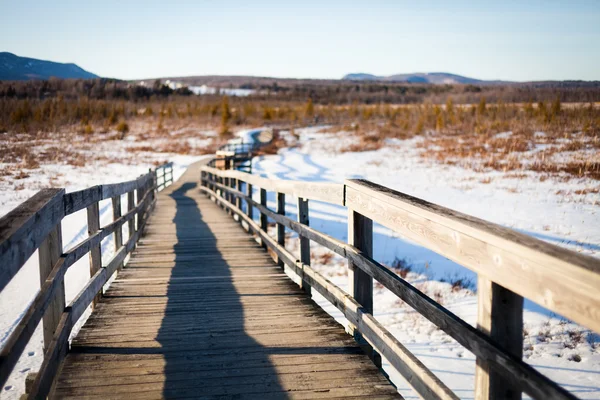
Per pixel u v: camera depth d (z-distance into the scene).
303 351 3.14
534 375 1.34
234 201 11.38
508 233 1.54
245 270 5.73
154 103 116.88
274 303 4.32
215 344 3.27
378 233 11.91
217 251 6.93
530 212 13.84
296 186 4.58
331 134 50.12
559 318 6.55
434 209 2.03
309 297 4.53
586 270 1.15
